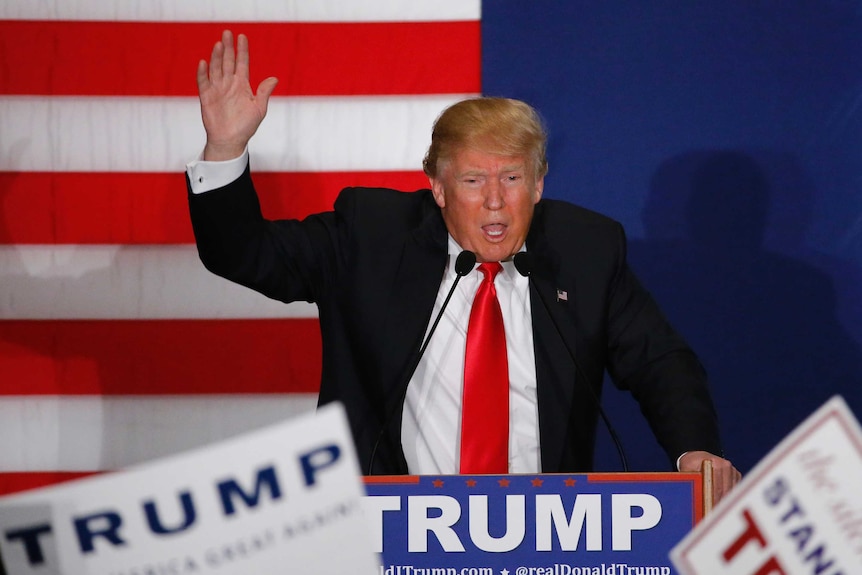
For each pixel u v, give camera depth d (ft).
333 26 33.04
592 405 22.38
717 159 33.63
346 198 24.07
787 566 10.78
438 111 33.17
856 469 10.58
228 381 33.40
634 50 33.42
